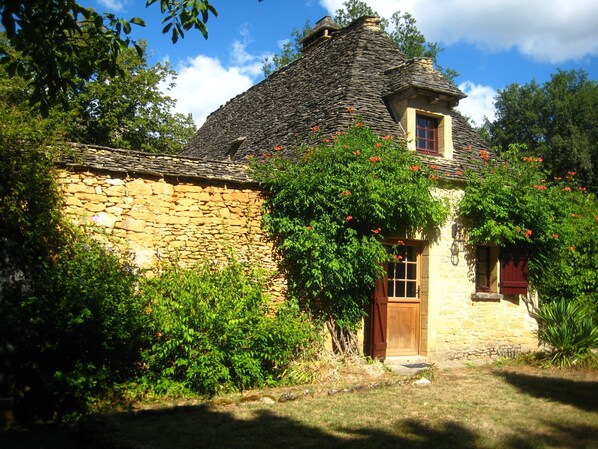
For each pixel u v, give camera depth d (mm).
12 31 5234
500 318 10844
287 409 6594
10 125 7125
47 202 7309
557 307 10242
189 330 7121
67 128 13680
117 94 19688
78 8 5812
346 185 8766
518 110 34094
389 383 7965
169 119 22016
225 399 6965
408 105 10703
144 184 8227
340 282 8820
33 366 6223
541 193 10570
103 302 6719
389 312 9891
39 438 5848
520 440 5430
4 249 7016
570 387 7891
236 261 8219
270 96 15234
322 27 15664
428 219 9875
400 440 5445
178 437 5543
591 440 5414
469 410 6566
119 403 6773
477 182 10328
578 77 34656
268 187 9078
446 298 10203
